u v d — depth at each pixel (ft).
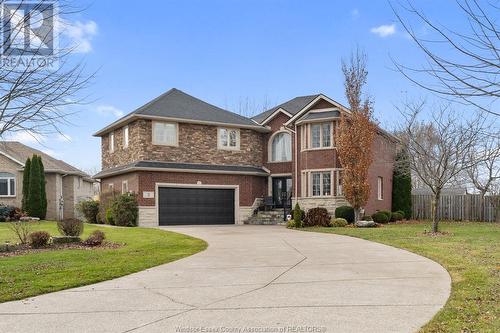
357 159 73.67
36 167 101.71
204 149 86.22
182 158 83.71
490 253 37.42
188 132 84.94
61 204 114.62
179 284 26.66
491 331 16.70
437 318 18.70
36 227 71.82
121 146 88.74
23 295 23.82
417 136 64.28
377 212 82.02
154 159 80.89
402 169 87.86
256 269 31.60
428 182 58.03
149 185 79.30
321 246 44.34
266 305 21.53
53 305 21.99
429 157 57.57
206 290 24.97
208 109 92.12
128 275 29.68
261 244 46.75
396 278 27.86
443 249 40.27
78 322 19.13
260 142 94.43
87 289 25.50
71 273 29.73
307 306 21.25
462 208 94.63
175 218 81.87
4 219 95.25
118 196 78.95
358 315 19.62
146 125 80.84
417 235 53.88
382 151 89.81
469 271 29.04
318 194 81.82
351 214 75.82
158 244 46.65
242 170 87.97
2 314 20.45
